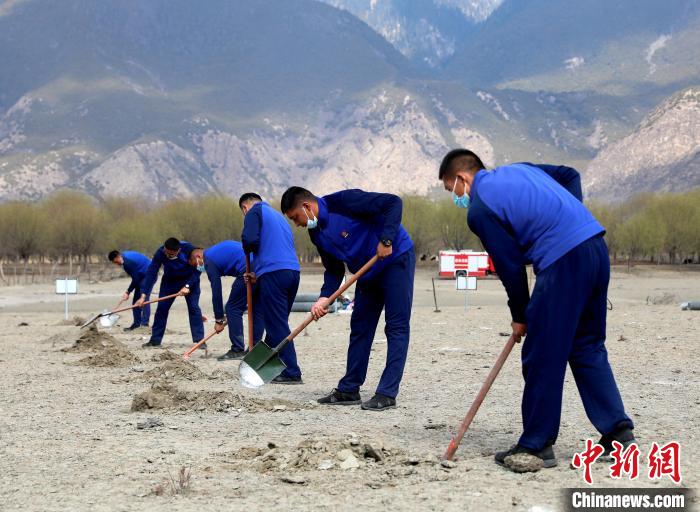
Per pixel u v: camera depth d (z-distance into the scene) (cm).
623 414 608
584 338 616
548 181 612
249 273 1137
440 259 7156
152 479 582
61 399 959
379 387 872
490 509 495
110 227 11294
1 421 820
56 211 13062
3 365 1301
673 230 10675
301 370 1209
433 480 565
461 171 638
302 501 521
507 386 1006
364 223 888
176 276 1580
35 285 6103
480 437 707
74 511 511
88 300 4166
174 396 897
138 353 1477
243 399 894
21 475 602
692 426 732
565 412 816
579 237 592
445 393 961
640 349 1398
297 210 885
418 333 1838
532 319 596
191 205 12062
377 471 587
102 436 738
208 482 571
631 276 8150
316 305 840
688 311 2470
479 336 1725
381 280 884
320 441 632
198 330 1565
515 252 601
